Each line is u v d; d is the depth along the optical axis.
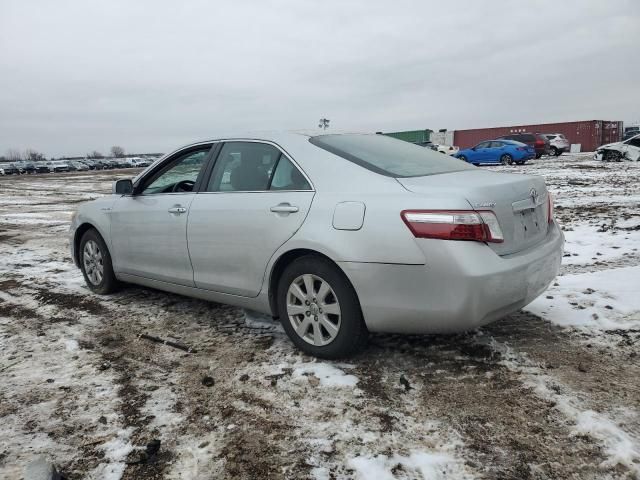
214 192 3.93
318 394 2.94
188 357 3.52
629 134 45.00
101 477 2.28
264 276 3.53
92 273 5.18
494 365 3.21
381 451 2.40
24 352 3.68
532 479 2.19
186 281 4.12
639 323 3.79
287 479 2.23
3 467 2.36
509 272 2.87
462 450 2.39
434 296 2.85
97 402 2.93
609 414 2.63
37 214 13.34
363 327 3.21
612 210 9.31
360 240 3.01
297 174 3.47
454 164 3.79
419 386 2.99
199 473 2.29
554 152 33.09
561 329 3.74
